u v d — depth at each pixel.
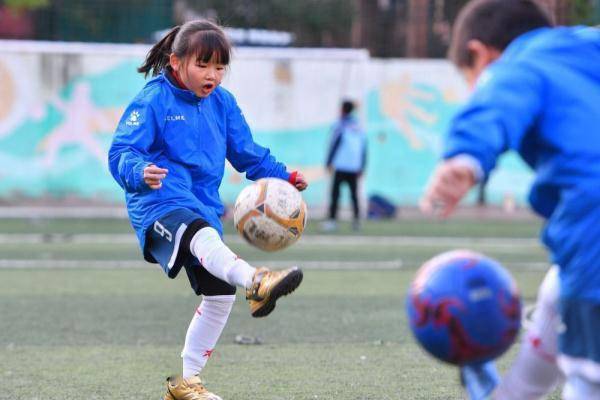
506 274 8.33
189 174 12.58
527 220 49.06
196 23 12.44
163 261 12.05
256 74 48.81
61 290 25.00
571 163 7.86
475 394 9.02
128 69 47.19
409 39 56.41
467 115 7.57
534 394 9.25
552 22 8.55
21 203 47.00
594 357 7.80
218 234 11.99
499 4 8.46
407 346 17.98
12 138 46.78
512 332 8.18
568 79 7.91
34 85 46.69
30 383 14.99
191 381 12.89
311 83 49.09
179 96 12.52
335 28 68.38
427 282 8.17
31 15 59.22
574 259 7.86
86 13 55.66
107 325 20.17
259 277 11.00
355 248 35.84
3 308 22.17
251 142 13.26
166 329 19.77
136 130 12.23
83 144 47.09
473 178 7.37
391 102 53.91
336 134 42.66
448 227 44.78
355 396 14.14
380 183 54.03
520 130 7.61
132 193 12.41
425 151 54.03
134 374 15.67
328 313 21.70
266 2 67.19
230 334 19.16
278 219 11.05
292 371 15.85
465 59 8.54
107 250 34.28
